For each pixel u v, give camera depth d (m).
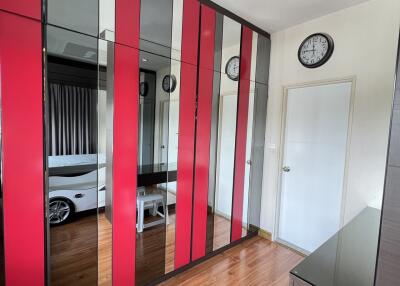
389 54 2.13
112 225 1.86
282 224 3.01
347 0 2.26
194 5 2.20
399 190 0.94
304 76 2.72
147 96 1.97
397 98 0.94
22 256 1.46
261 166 3.14
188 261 2.43
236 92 2.70
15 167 1.40
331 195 2.57
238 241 2.97
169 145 2.16
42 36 1.45
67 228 1.64
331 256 1.45
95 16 1.64
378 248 1.02
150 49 1.94
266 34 2.96
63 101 1.56
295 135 2.85
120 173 1.87
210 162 2.54
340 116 2.47
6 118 1.35
